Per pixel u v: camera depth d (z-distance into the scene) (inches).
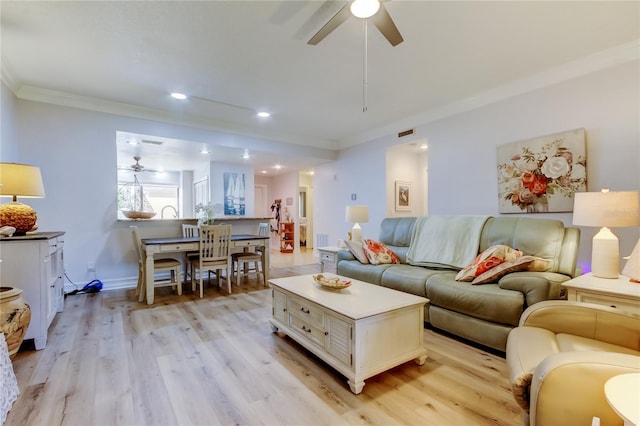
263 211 373.7
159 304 136.7
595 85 118.8
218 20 93.5
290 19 93.4
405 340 80.0
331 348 77.9
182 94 150.6
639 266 58.4
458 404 65.3
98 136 159.8
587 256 119.5
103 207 161.3
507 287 89.0
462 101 162.1
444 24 96.7
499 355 88.8
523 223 110.6
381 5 72.2
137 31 98.7
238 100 159.2
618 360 39.2
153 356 86.7
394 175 219.5
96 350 90.3
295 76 132.4
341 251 154.8
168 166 287.0
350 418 60.8
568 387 39.9
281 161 258.7
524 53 115.6
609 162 115.7
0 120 120.7
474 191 158.9
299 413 62.4
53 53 112.0
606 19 94.9
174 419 60.3
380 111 178.7
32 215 101.5
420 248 137.5
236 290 162.7
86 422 59.2
